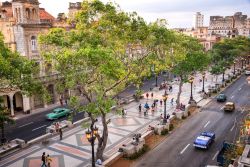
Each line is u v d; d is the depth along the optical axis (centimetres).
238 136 3397
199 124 3931
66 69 2372
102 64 2222
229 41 8538
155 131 3519
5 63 2280
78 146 3159
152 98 5628
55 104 5250
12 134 3666
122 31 2791
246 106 4872
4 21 4784
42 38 2550
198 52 4759
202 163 2703
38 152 3003
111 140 3325
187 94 5991
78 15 2689
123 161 2753
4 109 2716
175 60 4275
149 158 2836
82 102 4509
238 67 10281
